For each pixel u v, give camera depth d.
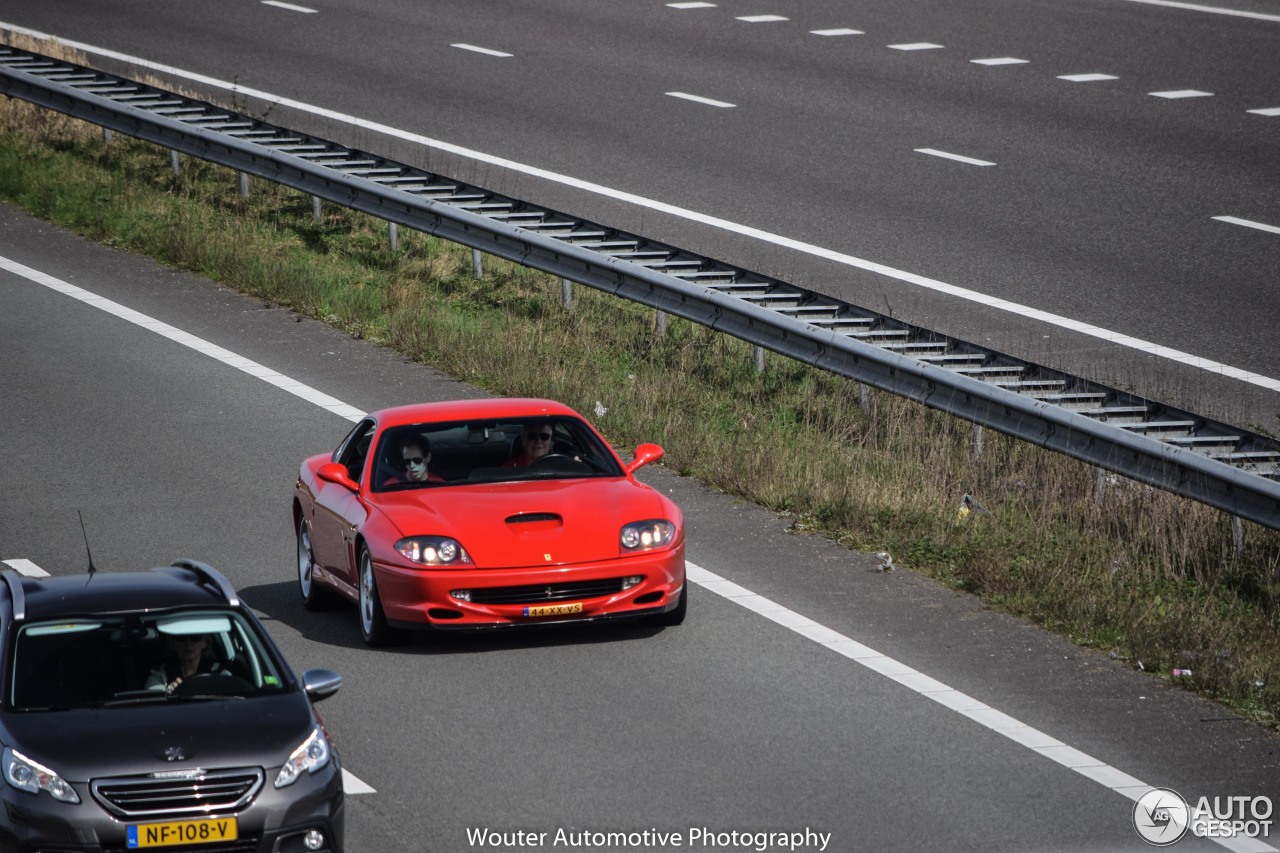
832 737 33.66
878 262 84.12
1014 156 105.88
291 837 26.11
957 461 56.19
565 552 38.91
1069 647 39.72
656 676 37.62
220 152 95.50
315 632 41.97
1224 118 114.25
